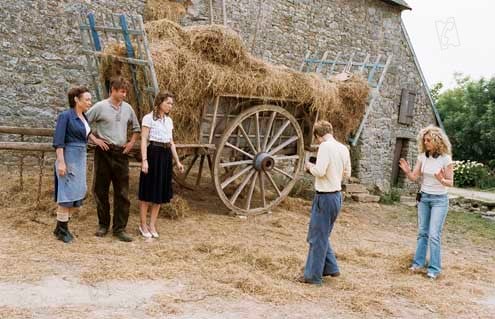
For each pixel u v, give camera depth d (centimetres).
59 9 921
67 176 559
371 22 1513
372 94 916
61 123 549
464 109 3080
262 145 799
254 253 589
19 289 430
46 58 916
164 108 606
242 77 714
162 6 1047
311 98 791
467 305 501
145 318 396
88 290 442
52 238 575
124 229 616
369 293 506
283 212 855
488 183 2412
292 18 1297
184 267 521
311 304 462
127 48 650
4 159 879
